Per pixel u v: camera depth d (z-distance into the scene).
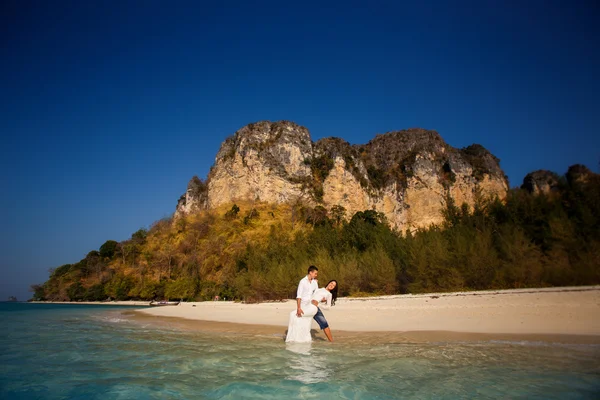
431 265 22.16
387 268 25.38
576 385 4.84
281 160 111.00
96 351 8.34
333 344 8.90
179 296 55.25
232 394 4.80
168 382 5.45
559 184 20.23
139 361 7.05
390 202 112.19
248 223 90.38
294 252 39.72
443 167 117.94
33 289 82.00
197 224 88.94
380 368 6.10
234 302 37.84
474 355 6.99
